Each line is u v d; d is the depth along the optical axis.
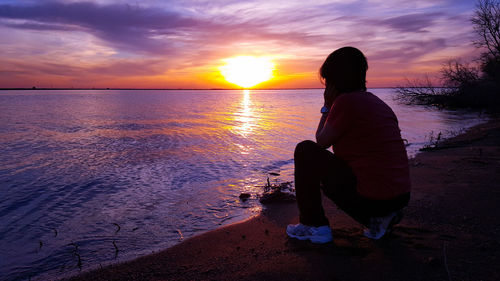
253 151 7.98
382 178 1.71
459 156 5.82
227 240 2.54
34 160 7.18
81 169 6.19
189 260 2.21
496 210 2.64
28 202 4.25
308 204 2.09
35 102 51.34
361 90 1.84
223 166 6.24
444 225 2.38
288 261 1.92
